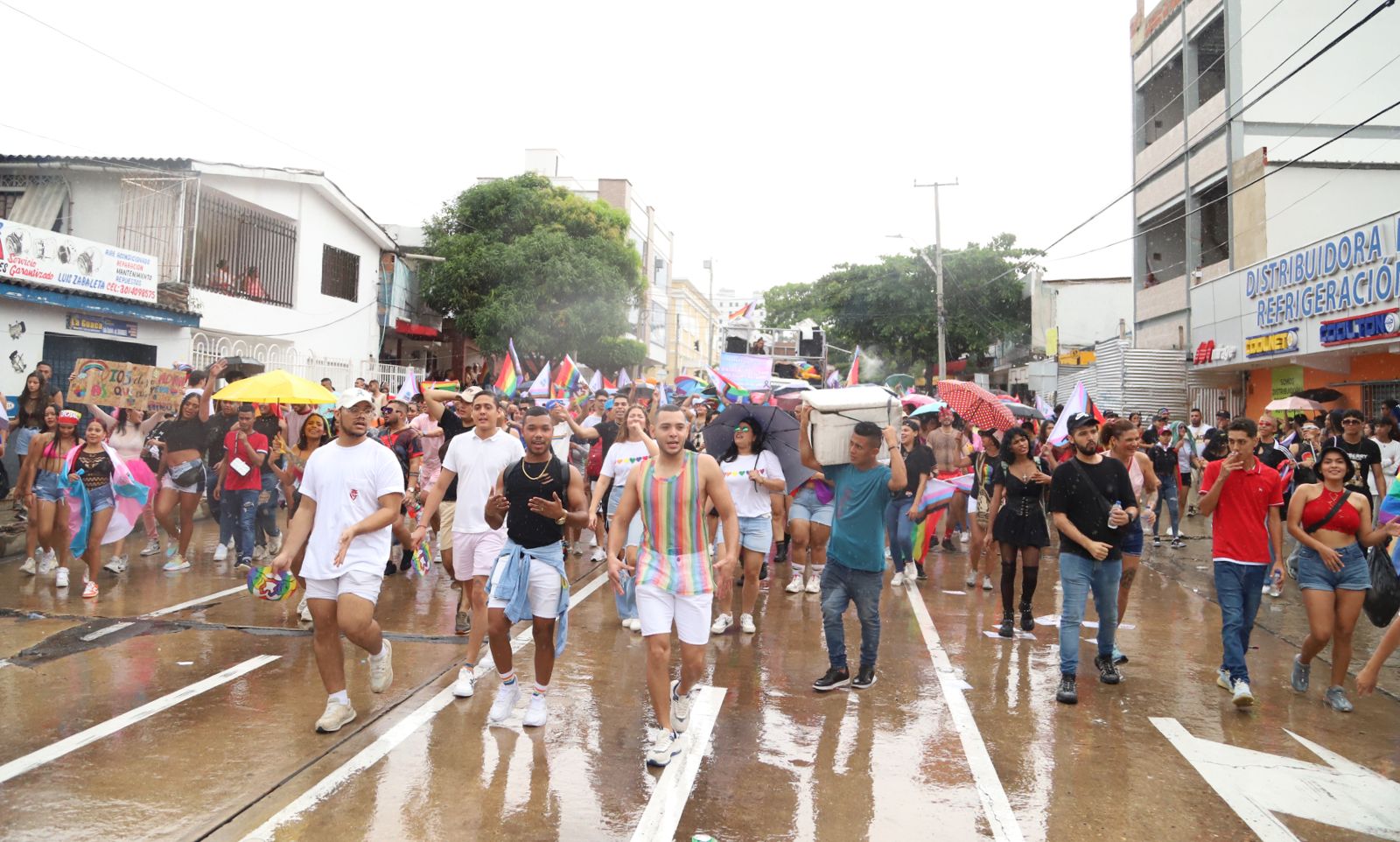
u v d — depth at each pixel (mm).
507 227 29375
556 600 5410
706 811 4434
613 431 11625
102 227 18250
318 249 23328
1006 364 41906
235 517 10234
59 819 4121
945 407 11359
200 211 19453
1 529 10492
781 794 4664
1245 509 6445
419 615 8188
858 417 6348
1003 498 9102
